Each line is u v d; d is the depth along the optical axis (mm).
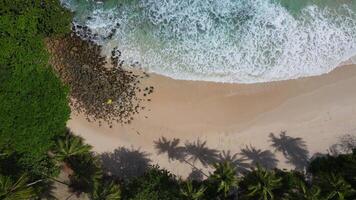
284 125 38812
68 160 35781
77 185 36906
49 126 34125
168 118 38531
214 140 38344
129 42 39844
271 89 39438
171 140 38219
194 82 39250
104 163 37781
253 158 38188
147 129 38344
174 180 37062
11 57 34281
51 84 34562
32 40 34719
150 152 38062
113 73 38969
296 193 34000
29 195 31312
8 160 34469
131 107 38531
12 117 33156
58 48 39062
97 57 39188
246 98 39156
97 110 38406
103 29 39969
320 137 38688
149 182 34656
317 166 37969
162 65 39500
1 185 30234
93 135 38062
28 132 33531
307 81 39750
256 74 39656
